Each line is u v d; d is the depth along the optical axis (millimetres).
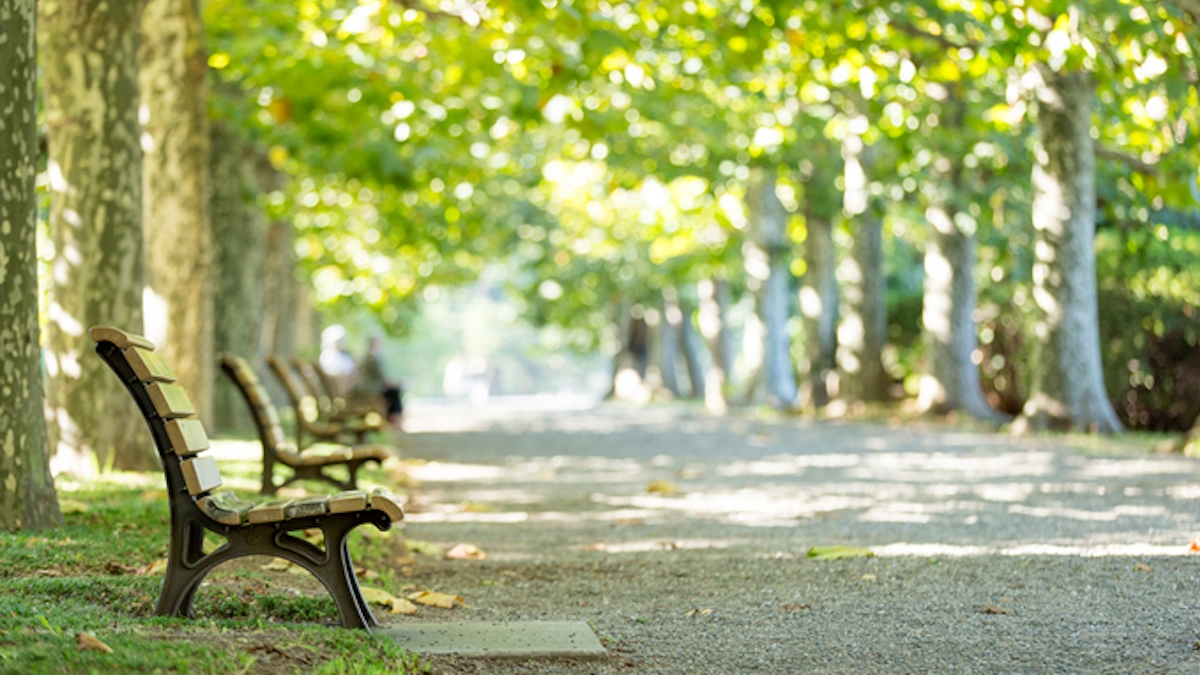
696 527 10383
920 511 11031
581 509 11922
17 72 7656
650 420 33688
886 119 22719
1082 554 8125
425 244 35312
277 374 14750
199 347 17016
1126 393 25203
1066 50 13273
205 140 17000
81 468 11664
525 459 18859
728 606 6816
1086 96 20984
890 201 30719
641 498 12891
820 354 33875
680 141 28141
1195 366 24875
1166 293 24891
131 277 11766
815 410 32688
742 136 28938
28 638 4574
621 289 50656
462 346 118750
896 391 32781
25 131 7719
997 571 7555
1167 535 9078
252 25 18422
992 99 23406
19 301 7723
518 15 15492
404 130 21156
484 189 32250
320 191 31094
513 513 11617
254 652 4750
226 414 21828
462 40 17109
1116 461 15727
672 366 55938
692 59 21547
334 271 42406
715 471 16141
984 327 31469
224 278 21797
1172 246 24828
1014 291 29422
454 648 5484
